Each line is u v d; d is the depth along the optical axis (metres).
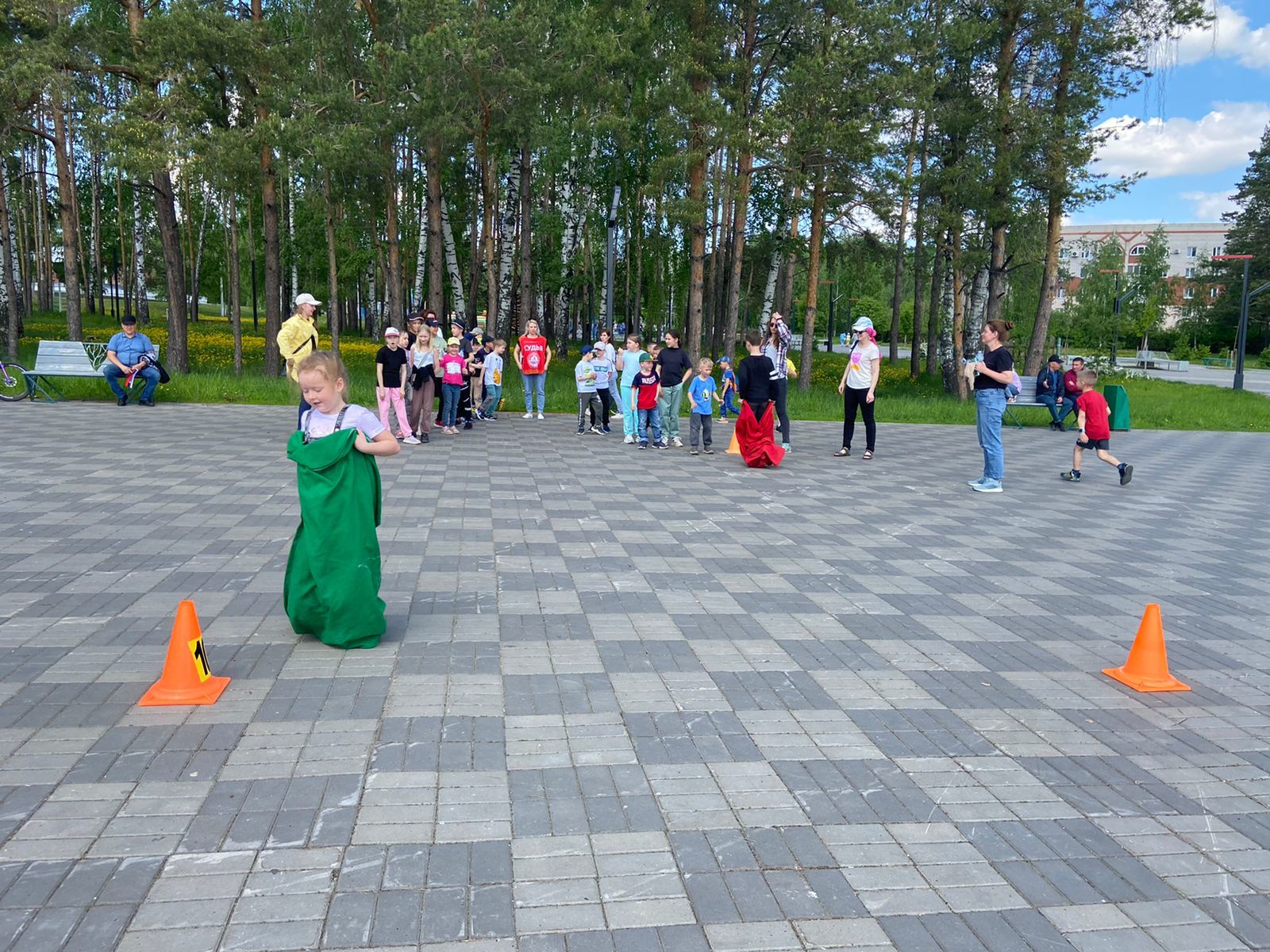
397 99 21.72
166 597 5.77
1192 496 11.60
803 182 23.50
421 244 39.72
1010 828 3.38
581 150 31.28
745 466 12.69
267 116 21.02
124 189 43.34
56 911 2.69
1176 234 126.12
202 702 4.20
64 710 4.08
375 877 2.91
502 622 5.57
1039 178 24.58
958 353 26.47
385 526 8.16
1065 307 77.88
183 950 2.54
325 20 22.22
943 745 4.08
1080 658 5.33
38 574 6.20
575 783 3.59
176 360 22.98
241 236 53.97
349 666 4.73
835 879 3.01
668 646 5.25
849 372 13.88
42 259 51.06
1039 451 16.11
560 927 2.70
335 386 4.82
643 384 14.38
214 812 3.27
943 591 6.70
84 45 20.28
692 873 3.01
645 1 23.05
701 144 23.98
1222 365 74.19
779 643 5.39
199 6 19.81
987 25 22.38
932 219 26.06
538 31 21.39
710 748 3.95
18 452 11.18
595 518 8.83
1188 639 5.78
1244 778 3.86
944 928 2.78
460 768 3.67
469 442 14.49
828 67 21.91
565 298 41.12
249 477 10.11
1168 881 3.08
